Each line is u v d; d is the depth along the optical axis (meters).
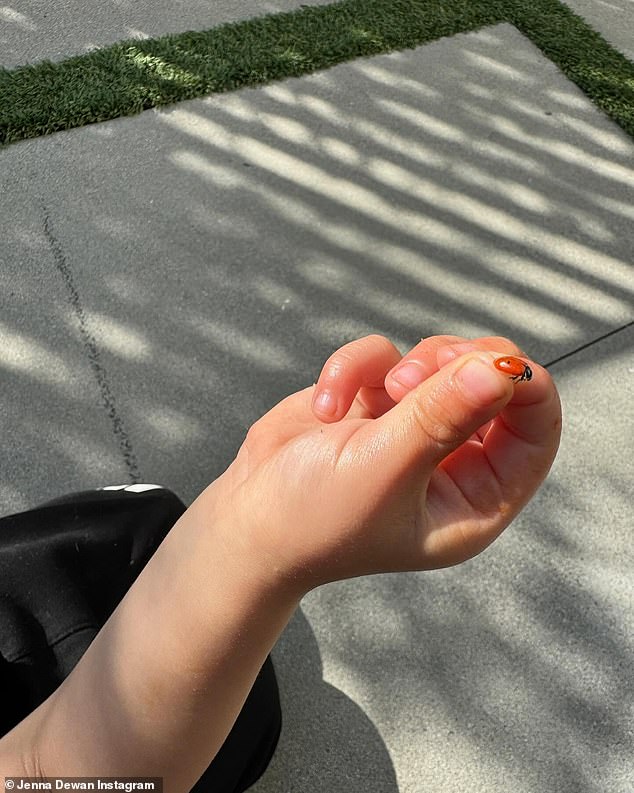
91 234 0.61
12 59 0.74
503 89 0.76
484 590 0.46
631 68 0.80
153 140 0.68
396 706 0.42
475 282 0.60
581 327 0.58
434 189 0.67
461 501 0.17
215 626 0.17
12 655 0.26
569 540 0.48
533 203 0.66
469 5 0.85
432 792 0.40
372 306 0.59
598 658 0.44
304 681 0.43
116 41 0.77
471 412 0.14
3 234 0.61
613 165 0.70
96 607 0.29
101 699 0.18
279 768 0.40
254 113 0.72
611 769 0.41
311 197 0.65
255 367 0.55
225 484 0.18
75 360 0.54
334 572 0.17
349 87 0.75
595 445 0.52
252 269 0.60
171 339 0.56
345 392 0.18
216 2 0.83
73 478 0.49
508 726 0.42
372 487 0.15
